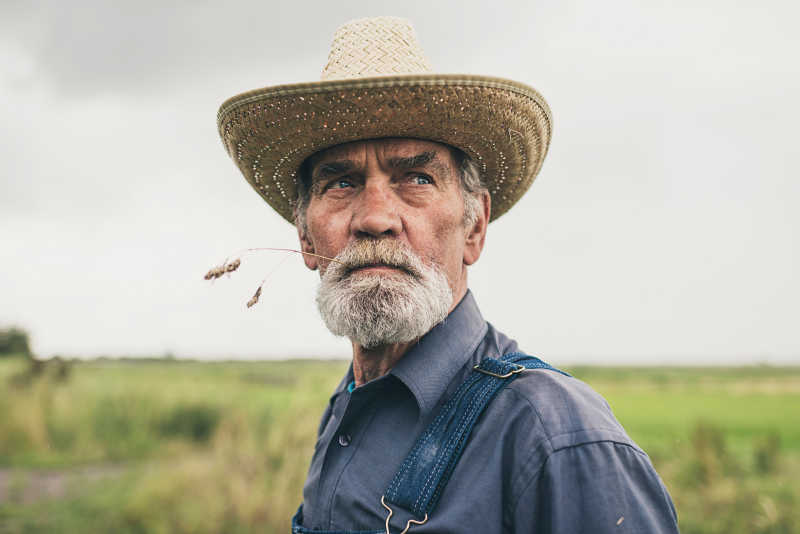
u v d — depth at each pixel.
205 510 6.14
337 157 1.58
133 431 9.47
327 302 1.52
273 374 11.96
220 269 1.63
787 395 23.25
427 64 1.72
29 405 10.02
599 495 1.16
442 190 1.57
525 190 2.04
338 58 1.68
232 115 1.72
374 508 1.36
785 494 5.48
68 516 6.34
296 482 6.50
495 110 1.58
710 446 6.56
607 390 27.53
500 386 1.38
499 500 1.24
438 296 1.48
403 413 1.47
